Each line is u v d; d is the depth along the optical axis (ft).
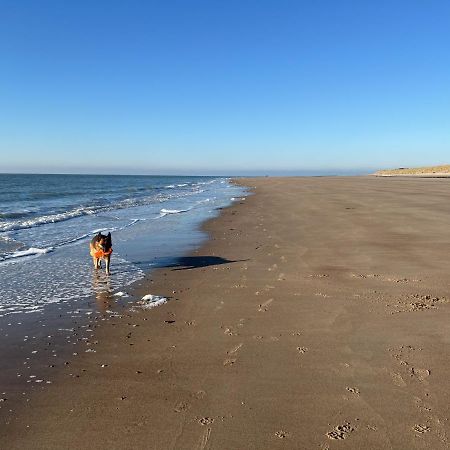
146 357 14.69
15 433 10.36
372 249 31.58
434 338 15.44
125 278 26.05
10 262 30.94
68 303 21.11
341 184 144.05
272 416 10.90
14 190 155.63
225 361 14.20
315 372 13.20
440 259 27.66
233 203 83.46
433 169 250.37
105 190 164.04
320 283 23.24
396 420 10.55
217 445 9.77
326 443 9.77
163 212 68.28
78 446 9.81
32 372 13.69
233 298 21.24
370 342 15.26
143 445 9.80
